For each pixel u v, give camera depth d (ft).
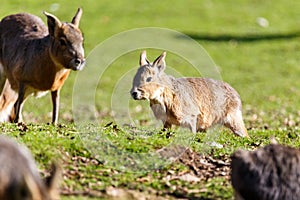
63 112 93.30
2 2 169.58
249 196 34.86
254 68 138.00
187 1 188.96
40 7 170.40
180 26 167.43
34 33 59.26
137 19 171.12
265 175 34.83
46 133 46.96
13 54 59.00
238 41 159.22
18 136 45.24
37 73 56.70
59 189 37.78
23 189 28.55
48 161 41.24
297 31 170.60
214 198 38.91
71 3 177.47
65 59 54.54
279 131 62.54
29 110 97.30
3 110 61.36
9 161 29.40
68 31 54.65
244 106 101.86
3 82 61.46
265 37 163.84
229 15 179.63
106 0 184.96
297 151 36.52
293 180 34.65
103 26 164.04
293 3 194.59
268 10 186.80
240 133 54.34
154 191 39.14
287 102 106.93
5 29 61.41
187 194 39.14
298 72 136.56
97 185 39.22
